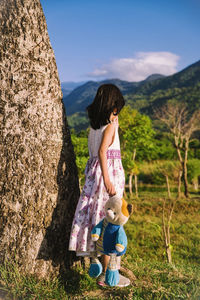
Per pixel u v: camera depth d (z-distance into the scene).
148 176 27.61
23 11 2.49
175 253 7.96
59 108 2.70
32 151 2.52
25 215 2.49
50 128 2.60
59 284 2.51
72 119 158.50
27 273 2.48
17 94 2.49
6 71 2.48
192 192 24.61
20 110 2.49
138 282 2.78
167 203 16.95
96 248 2.48
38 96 2.54
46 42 2.61
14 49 2.48
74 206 2.81
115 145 2.59
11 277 2.40
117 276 2.35
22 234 2.49
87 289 2.56
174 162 27.20
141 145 19.78
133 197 19.66
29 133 2.51
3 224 2.48
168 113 22.27
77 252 2.49
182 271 3.29
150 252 7.97
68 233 2.73
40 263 2.53
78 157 10.83
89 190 2.55
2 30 2.47
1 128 2.48
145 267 3.32
